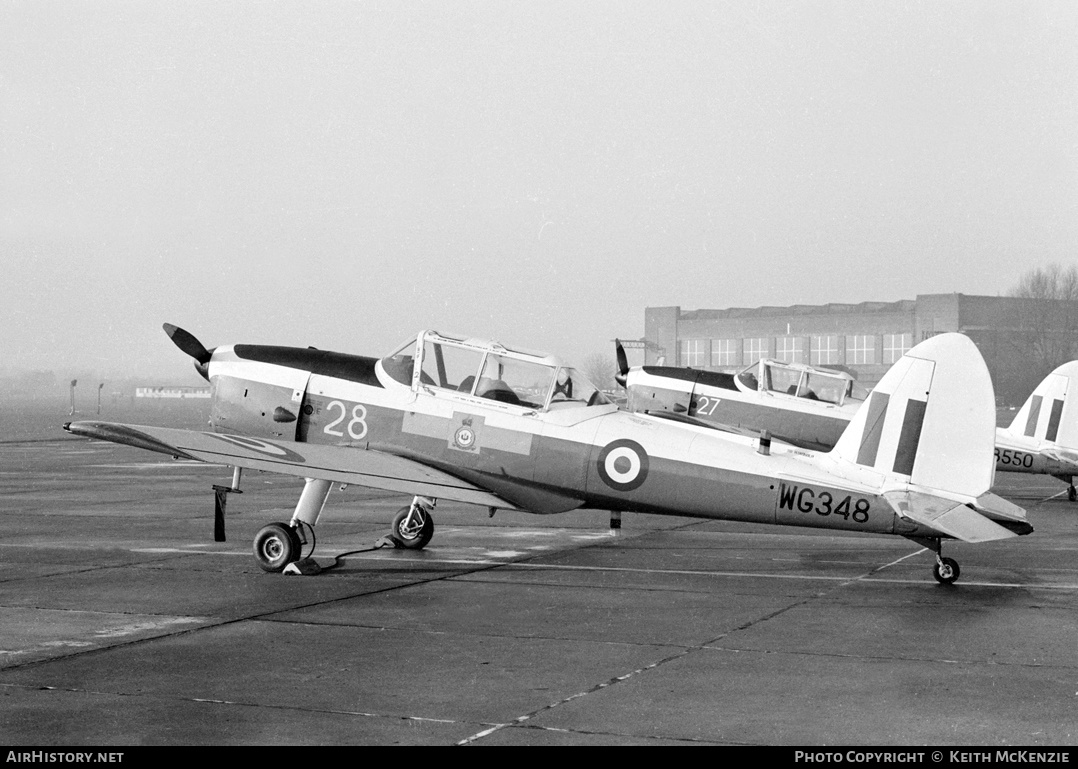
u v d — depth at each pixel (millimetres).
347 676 7055
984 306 85438
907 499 10547
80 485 23562
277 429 12914
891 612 9289
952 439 10625
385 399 12578
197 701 6449
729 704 6426
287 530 11281
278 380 12961
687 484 11484
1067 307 84000
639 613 9234
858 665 7379
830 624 8766
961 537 9703
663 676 7074
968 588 10539
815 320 87438
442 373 12500
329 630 8492
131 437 10266
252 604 9594
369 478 11008
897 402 10812
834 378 20484
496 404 12180
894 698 6562
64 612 9195
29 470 28625
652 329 93312
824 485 10945
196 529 15344
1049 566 12023
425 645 7969
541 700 6504
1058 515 18156
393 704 6402
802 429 20422
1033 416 22031
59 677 6984
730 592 10297
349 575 11273
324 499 11602
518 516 17375
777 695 6625
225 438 11180
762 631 8484
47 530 15227
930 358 10727
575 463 11859
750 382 21047
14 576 11117
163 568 11688
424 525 13352
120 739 5738
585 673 7152
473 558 12602
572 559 12547
